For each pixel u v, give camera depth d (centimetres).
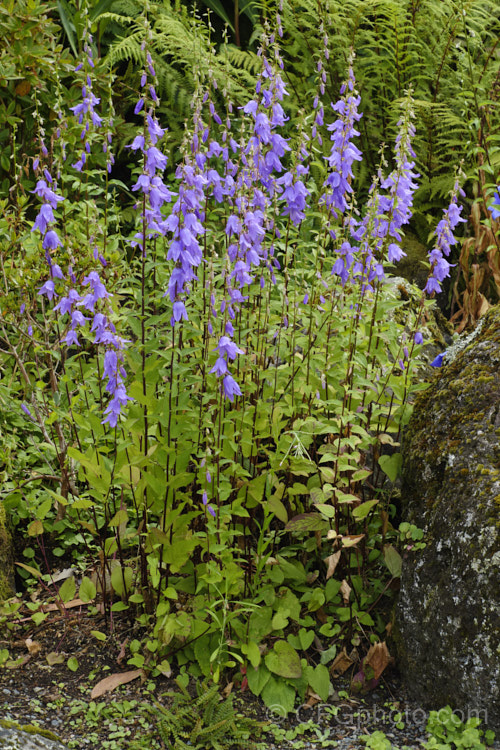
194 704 236
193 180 212
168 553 246
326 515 248
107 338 219
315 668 255
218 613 254
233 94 465
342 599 276
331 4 495
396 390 281
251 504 268
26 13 395
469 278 457
